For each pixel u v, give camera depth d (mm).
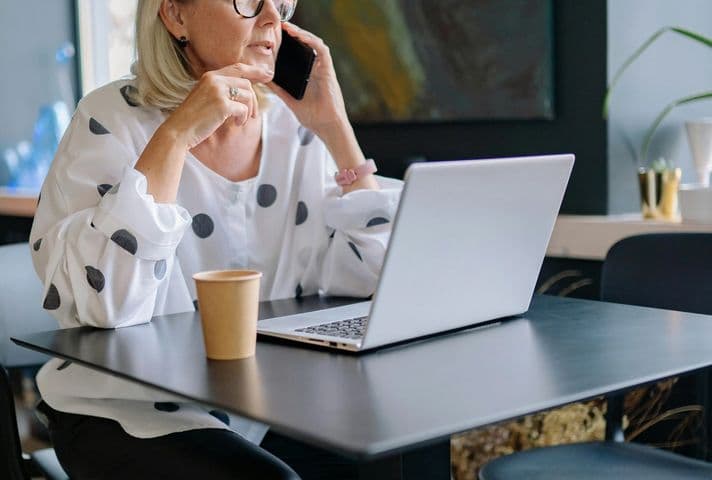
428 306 1170
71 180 1409
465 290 1215
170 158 1336
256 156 1616
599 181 2455
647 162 2525
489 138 2658
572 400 919
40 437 3146
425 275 1146
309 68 1597
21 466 1348
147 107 1518
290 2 1585
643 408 2424
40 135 3793
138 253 1302
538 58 2490
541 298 1492
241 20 1479
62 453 1372
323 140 1657
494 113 2586
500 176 1179
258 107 1598
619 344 1145
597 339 1175
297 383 992
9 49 3758
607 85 2414
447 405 891
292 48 1603
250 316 1118
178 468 1210
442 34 2658
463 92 2639
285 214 1626
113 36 3932
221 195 1562
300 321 1310
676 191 2346
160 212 1312
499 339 1189
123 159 1442
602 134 2434
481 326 1277
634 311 1368
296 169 1654
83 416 1371
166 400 1315
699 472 1451
